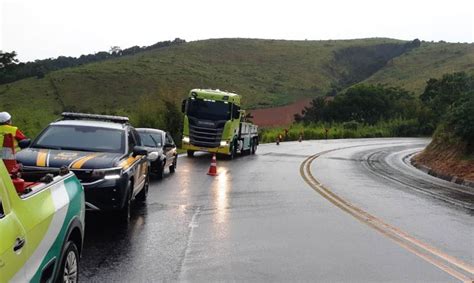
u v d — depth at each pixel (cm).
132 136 1188
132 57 14225
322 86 13688
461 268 789
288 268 756
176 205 1255
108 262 753
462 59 13888
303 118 8412
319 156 3306
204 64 13588
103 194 924
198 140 2778
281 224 1075
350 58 17238
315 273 735
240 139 2977
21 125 2277
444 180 2320
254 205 1305
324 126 7362
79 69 10962
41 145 1051
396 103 8269
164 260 777
